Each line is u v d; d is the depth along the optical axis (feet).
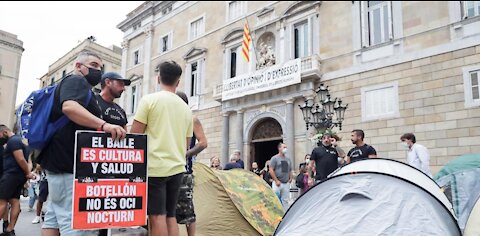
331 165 21.61
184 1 51.98
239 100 51.11
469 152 31.96
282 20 50.03
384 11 41.50
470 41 33.65
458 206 13.92
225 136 51.83
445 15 36.11
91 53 10.00
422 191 11.30
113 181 8.28
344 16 44.14
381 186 11.69
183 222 12.49
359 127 39.88
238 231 15.90
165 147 9.98
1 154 15.72
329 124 31.12
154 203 9.56
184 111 10.86
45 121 8.61
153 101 10.18
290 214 12.67
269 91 47.80
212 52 55.11
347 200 11.78
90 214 7.90
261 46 52.60
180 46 52.75
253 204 16.85
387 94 38.58
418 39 37.55
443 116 34.22
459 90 33.63
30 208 27.37
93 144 8.11
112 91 11.43
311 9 47.19
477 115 32.09
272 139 48.32
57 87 8.77
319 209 12.03
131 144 8.66
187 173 12.98
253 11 53.57
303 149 43.50
